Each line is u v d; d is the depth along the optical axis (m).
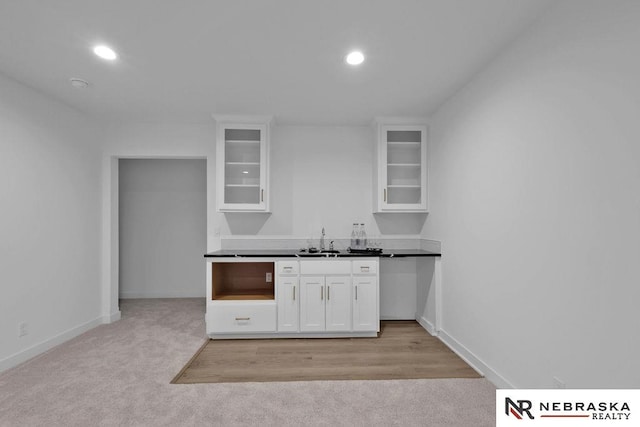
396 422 1.78
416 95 2.84
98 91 2.74
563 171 1.58
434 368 2.44
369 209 3.72
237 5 1.67
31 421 1.77
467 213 2.56
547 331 1.69
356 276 3.09
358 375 2.33
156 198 4.79
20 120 2.56
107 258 3.54
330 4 1.66
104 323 3.51
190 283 4.80
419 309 3.65
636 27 1.23
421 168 3.42
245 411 1.88
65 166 3.02
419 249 3.67
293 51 2.12
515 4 1.66
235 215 3.65
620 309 1.29
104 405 1.93
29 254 2.63
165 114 3.32
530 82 1.82
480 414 1.84
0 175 2.40
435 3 1.66
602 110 1.37
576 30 1.50
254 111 3.23
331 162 3.72
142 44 2.03
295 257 3.07
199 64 2.29
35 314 2.68
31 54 2.14
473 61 2.24
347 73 2.43
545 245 1.70
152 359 2.59
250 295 3.25
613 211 1.32
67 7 1.67
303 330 3.06
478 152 2.40
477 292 2.40
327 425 1.75
